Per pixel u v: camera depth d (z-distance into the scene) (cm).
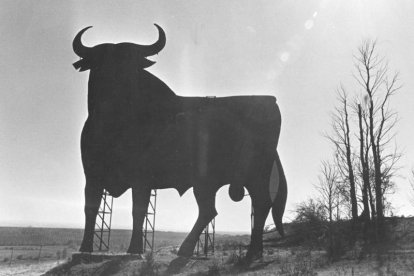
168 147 2083
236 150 2069
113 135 2161
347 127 3262
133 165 2105
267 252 2425
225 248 3130
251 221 2273
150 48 2281
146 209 2097
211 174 2039
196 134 2077
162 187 2141
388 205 3111
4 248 5088
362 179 3117
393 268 1498
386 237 2634
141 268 1789
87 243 2172
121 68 2230
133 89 2200
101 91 2236
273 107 2159
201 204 2017
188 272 1728
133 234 2064
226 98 2183
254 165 2077
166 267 1836
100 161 2175
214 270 1678
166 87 2250
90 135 2220
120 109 2177
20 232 11212
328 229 2683
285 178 2239
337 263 1741
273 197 2203
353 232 2836
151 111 2184
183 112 2148
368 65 3162
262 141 2089
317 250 2462
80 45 2302
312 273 1474
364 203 3028
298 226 3144
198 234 1961
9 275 1873
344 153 3238
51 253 3922
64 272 1878
